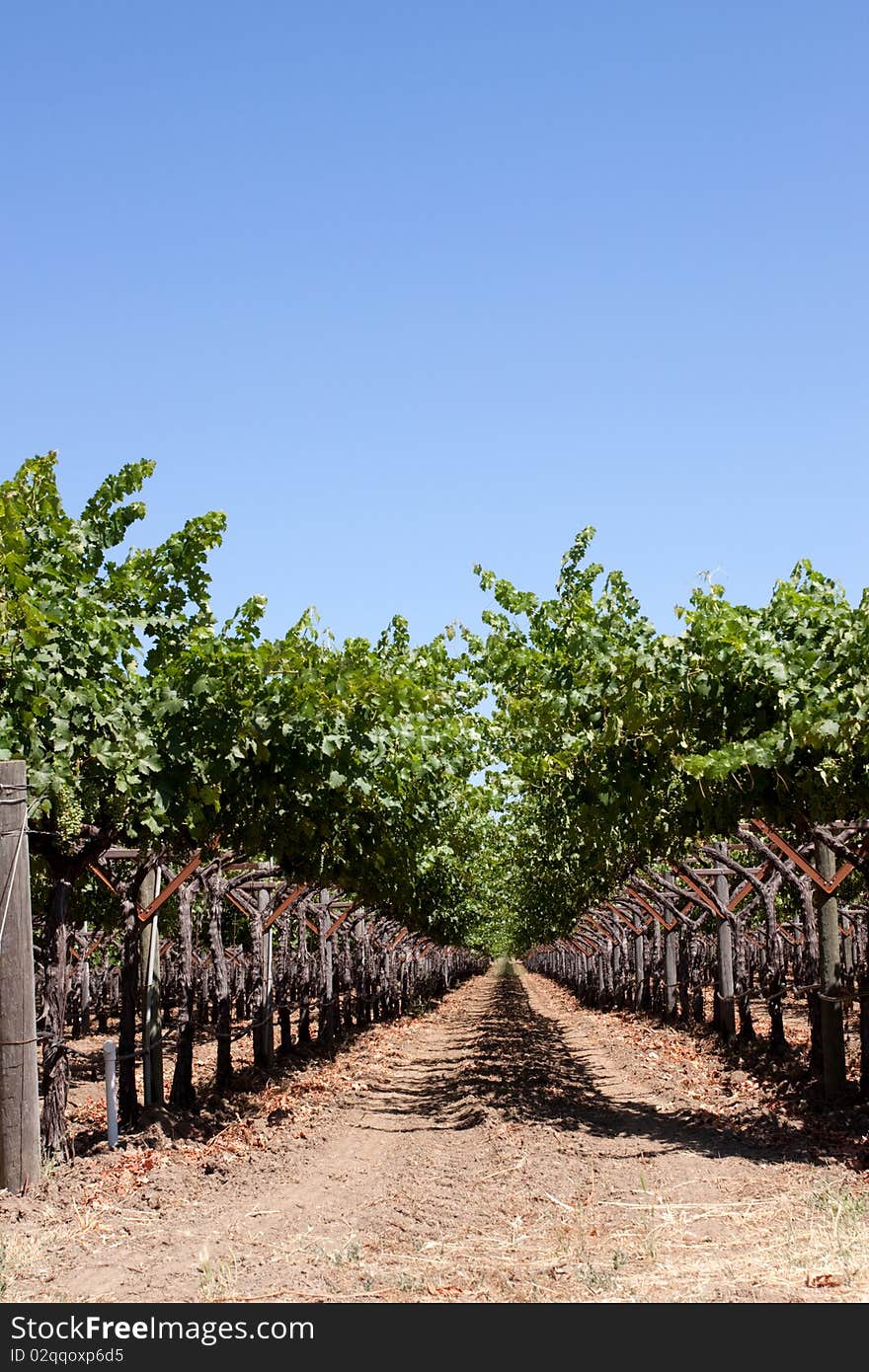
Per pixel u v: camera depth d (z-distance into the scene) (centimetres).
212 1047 2003
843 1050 1176
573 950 4356
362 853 1262
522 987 5547
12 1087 787
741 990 2253
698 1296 543
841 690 866
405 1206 776
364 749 986
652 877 2006
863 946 1991
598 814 1134
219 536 916
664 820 1180
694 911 2223
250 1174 914
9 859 795
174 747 887
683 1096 1339
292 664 894
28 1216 724
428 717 1058
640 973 2739
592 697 1012
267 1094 1409
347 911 2005
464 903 3234
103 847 927
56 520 866
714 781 998
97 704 820
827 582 970
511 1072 1595
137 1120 1062
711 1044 1842
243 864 1441
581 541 1270
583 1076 1606
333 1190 850
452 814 1588
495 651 1195
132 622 896
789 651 883
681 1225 695
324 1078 1595
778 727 871
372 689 930
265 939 1630
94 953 2356
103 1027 2384
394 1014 2938
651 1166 897
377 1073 1697
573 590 1262
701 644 930
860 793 917
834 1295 536
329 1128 1177
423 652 1138
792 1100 1201
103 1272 607
